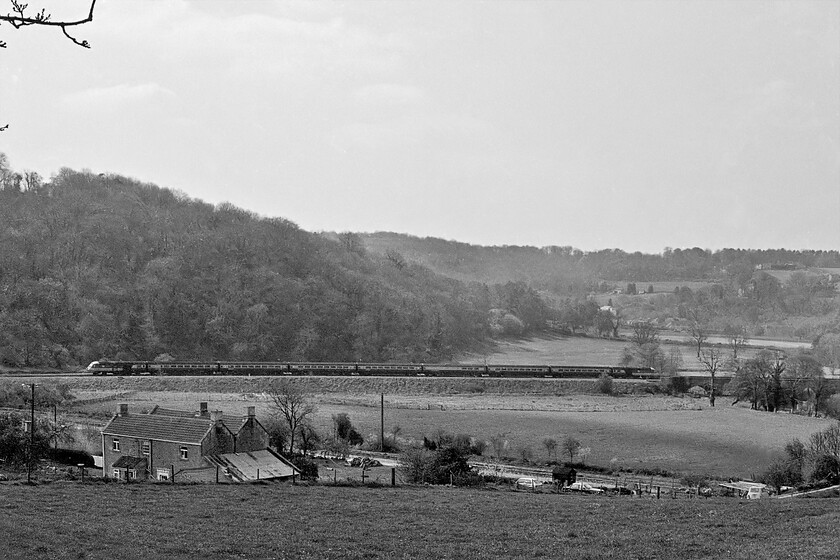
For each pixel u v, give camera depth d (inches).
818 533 3661.4
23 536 3152.1
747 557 3198.8
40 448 5733.3
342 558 3147.1
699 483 6402.6
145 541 3235.7
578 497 4712.1
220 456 5462.6
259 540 3348.9
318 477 5649.6
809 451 6988.2
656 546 3422.7
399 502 4252.0
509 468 7076.8
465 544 3410.4
